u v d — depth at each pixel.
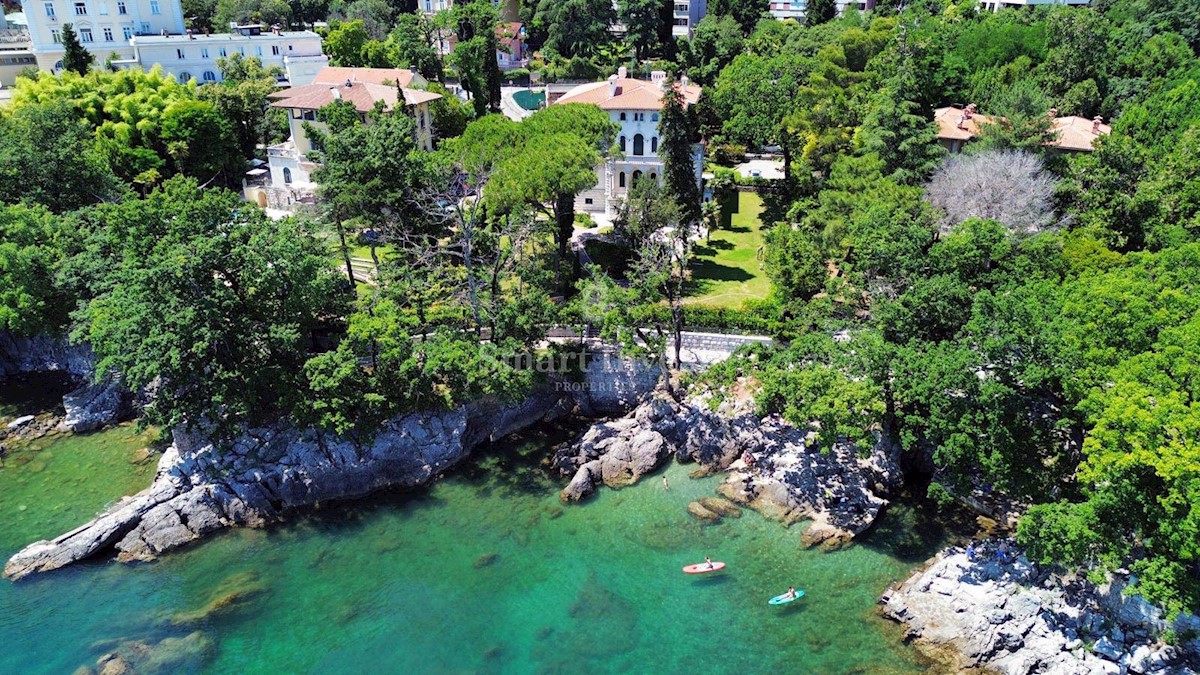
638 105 91.25
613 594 47.22
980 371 51.50
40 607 46.44
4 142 77.25
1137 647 41.06
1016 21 118.50
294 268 56.53
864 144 81.00
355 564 50.06
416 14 174.50
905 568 48.56
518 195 66.44
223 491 53.75
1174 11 116.81
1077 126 85.94
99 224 67.12
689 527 52.62
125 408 65.31
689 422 59.72
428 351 57.50
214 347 54.34
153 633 44.59
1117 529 41.22
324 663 42.59
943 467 53.84
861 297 60.09
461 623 45.25
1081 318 46.62
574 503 55.31
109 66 120.88
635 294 60.69
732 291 75.25
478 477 58.47
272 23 161.62
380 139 68.88
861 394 49.62
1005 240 56.81
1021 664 41.91
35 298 64.69
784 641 43.84
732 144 115.31
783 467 55.41
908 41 99.88
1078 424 47.47
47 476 57.62
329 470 55.72
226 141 103.56
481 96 129.12
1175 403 38.03
